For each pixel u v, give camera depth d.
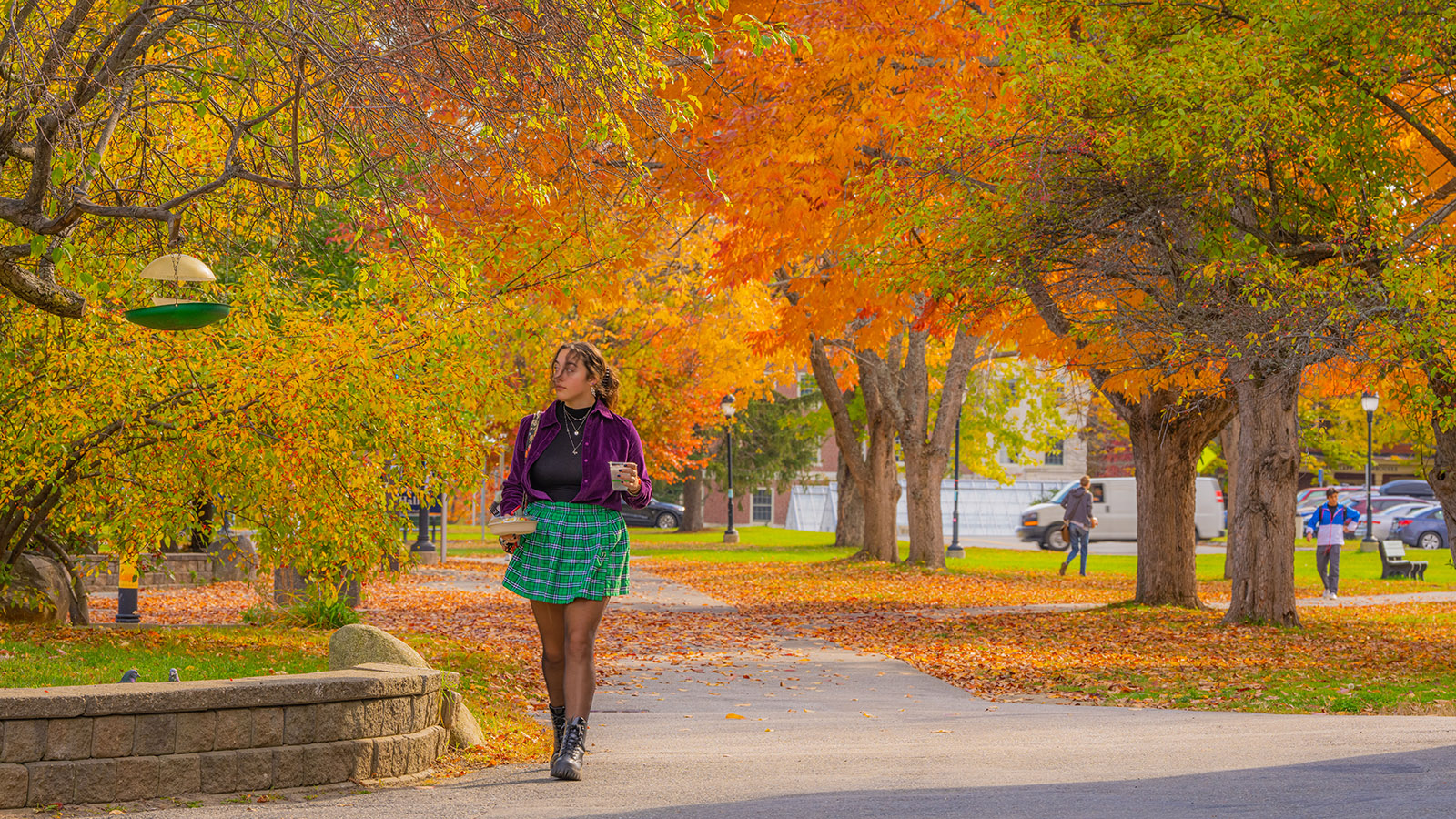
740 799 8.88
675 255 44.22
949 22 24.92
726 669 21.41
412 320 17.22
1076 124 19.38
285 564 18.61
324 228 18.88
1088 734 13.35
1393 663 21.64
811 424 74.75
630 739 13.12
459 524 104.25
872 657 23.39
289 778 9.53
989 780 9.78
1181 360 21.11
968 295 22.50
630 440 9.98
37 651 15.54
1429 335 16.62
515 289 21.75
